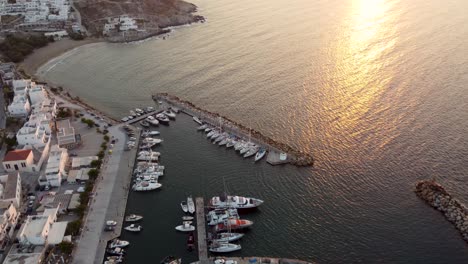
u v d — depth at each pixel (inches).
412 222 5359.3
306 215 5575.8
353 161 6565.0
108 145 7130.9
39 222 5108.3
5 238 5027.1
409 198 5757.9
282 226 5408.5
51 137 7322.8
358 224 5378.9
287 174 6387.8
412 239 5113.2
